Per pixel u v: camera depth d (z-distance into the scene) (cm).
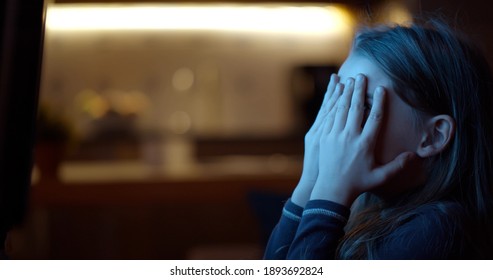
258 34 364
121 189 229
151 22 353
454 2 127
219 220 254
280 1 310
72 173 253
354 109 71
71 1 310
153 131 347
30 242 229
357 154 68
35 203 223
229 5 321
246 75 365
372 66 72
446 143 70
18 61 61
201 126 356
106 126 327
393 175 68
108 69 357
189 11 341
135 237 246
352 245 73
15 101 61
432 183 71
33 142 63
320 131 77
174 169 259
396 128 69
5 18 59
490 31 124
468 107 73
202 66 363
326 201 68
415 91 70
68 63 354
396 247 68
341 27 336
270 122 357
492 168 74
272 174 232
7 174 62
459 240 67
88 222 241
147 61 360
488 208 73
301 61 363
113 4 318
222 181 231
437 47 73
